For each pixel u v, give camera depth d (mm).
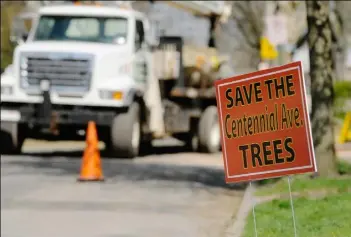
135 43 32531
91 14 32438
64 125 32062
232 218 17359
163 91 34500
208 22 37906
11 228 16922
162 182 24000
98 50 31547
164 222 17312
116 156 32281
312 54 20922
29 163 29031
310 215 14984
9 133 32281
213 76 35938
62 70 31594
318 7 20797
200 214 18281
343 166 21625
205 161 31359
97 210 19062
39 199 20734
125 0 36156
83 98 31406
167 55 34500
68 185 23281
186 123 34844
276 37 37875
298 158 11297
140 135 33031
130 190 22344
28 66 31797
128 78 31703
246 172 11812
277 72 11445
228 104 11992
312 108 20812
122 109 31547
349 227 13562
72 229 16719
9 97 31781
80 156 33500
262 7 50469
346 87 40125
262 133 11633
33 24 32938
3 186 23016
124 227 16812
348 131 38281
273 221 14781
